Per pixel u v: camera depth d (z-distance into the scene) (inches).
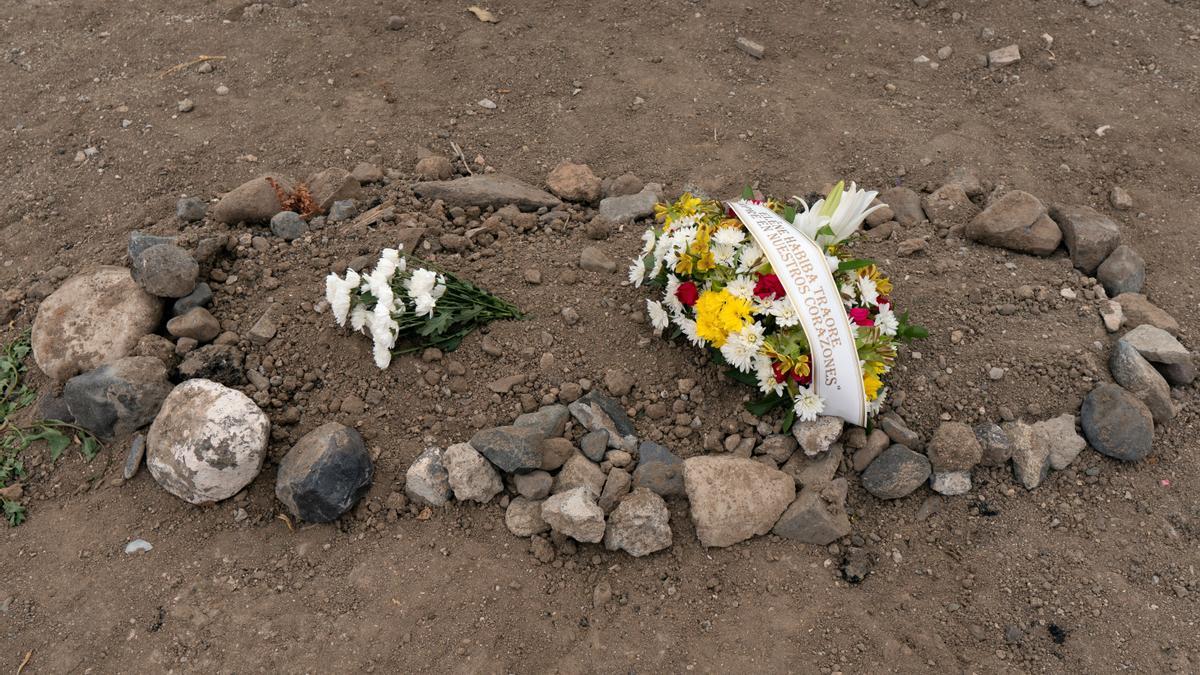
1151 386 142.7
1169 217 180.5
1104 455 139.9
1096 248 163.8
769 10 239.6
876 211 176.4
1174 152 195.6
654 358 145.9
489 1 240.4
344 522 130.7
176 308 148.9
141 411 137.3
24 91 209.9
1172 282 167.0
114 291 148.7
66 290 149.9
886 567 128.4
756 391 140.3
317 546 128.3
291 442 137.2
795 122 203.2
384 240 161.3
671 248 137.9
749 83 215.3
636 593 123.8
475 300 149.9
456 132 199.2
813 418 130.2
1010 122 204.2
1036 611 123.1
